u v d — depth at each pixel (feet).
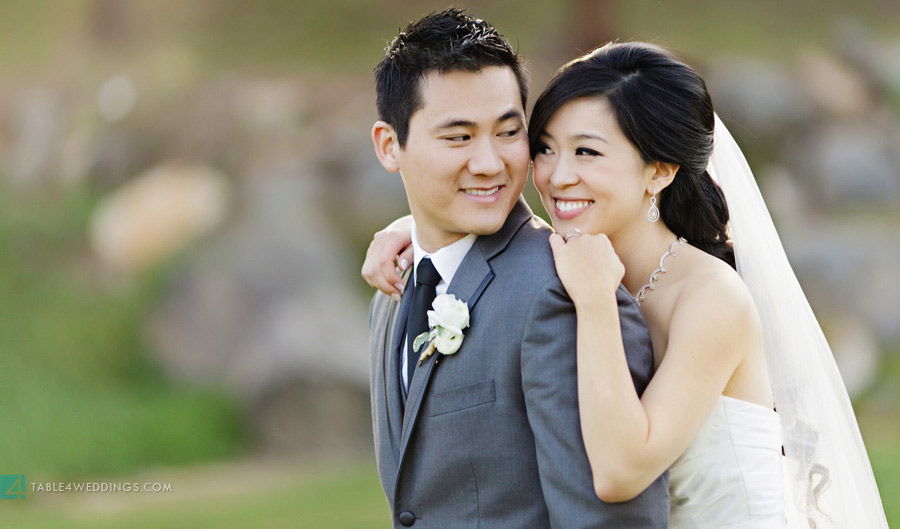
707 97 12.78
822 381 13.85
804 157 62.95
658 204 13.30
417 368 11.80
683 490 12.43
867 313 53.21
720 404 12.41
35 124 66.18
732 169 14.01
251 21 78.69
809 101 65.31
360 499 36.32
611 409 10.61
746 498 12.30
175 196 57.77
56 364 49.83
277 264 52.42
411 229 13.96
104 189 61.87
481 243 12.04
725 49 72.64
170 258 54.80
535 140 12.60
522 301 11.25
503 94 11.54
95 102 67.00
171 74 69.77
